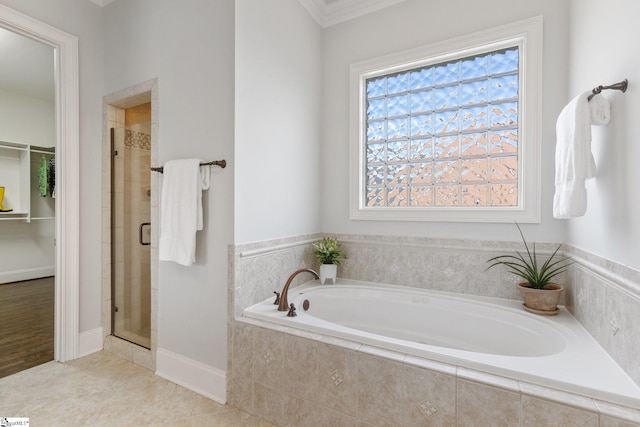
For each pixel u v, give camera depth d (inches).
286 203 86.7
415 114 91.7
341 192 100.7
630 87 43.3
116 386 75.4
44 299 142.3
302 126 93.8
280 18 83.4
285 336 61.8
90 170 93.2
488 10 79.5
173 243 74.3
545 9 73.1
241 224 70.9
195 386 74.4
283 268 84.9
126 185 93.2
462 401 45.9
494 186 81.3
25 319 117.1
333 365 56.6
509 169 79.5
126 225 93.5
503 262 77.5
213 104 71.7
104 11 96.1
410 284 90.1
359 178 97.3
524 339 66.5
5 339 100.2
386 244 93.4
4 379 77.7
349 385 55.1
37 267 185.3
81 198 90.7
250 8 72.7
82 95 91.0
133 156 91.3
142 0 86.1
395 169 94.8
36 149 181.9
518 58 77.5
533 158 74.2
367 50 96.0
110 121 96.3
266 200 78.7
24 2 78.5
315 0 94.9
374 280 95.3
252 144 73.7
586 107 49.5
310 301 84.9
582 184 49.8
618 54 47.0
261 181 76.9
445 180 87.6
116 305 95.8
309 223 97.9
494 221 78.7
